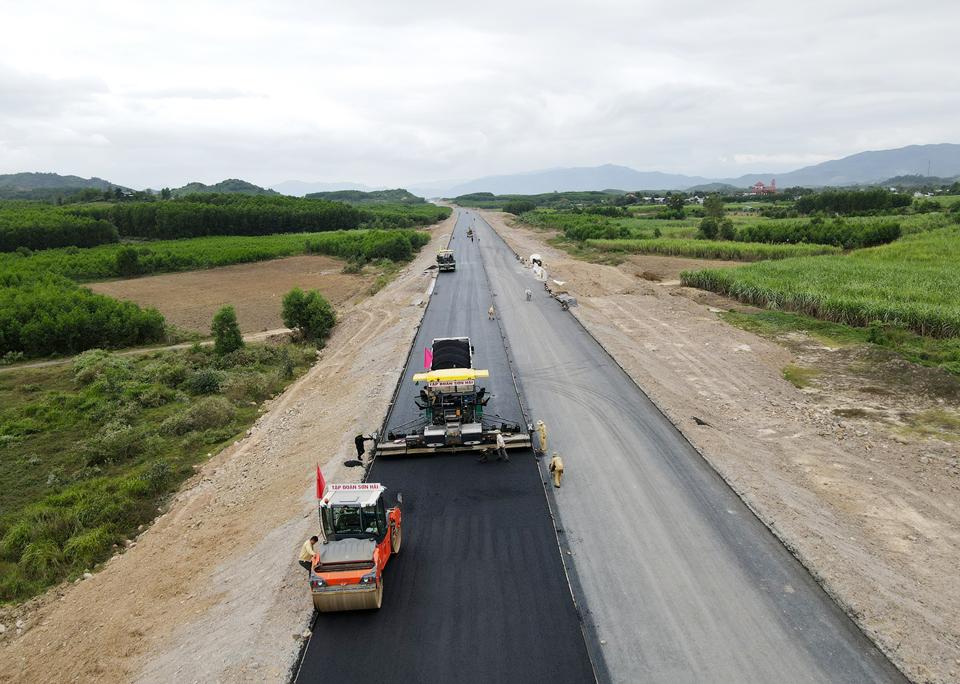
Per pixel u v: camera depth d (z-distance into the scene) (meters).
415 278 67.94
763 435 24.17
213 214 134.75
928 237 79.31
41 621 15.91
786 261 63.25
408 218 163.12
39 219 113.75
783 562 15.91
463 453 23.17
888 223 84.06
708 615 14.02
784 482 19.95
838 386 29.56
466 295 55.41
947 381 27.50
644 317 44.84
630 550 16.67
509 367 33.09
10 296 51.66
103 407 31.52
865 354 32.94
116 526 20.56
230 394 33.78
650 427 24.77
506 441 22.56
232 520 20.34
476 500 19.67
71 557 18.81
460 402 23.22
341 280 75.38
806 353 35.34
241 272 83.62
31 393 35.53
